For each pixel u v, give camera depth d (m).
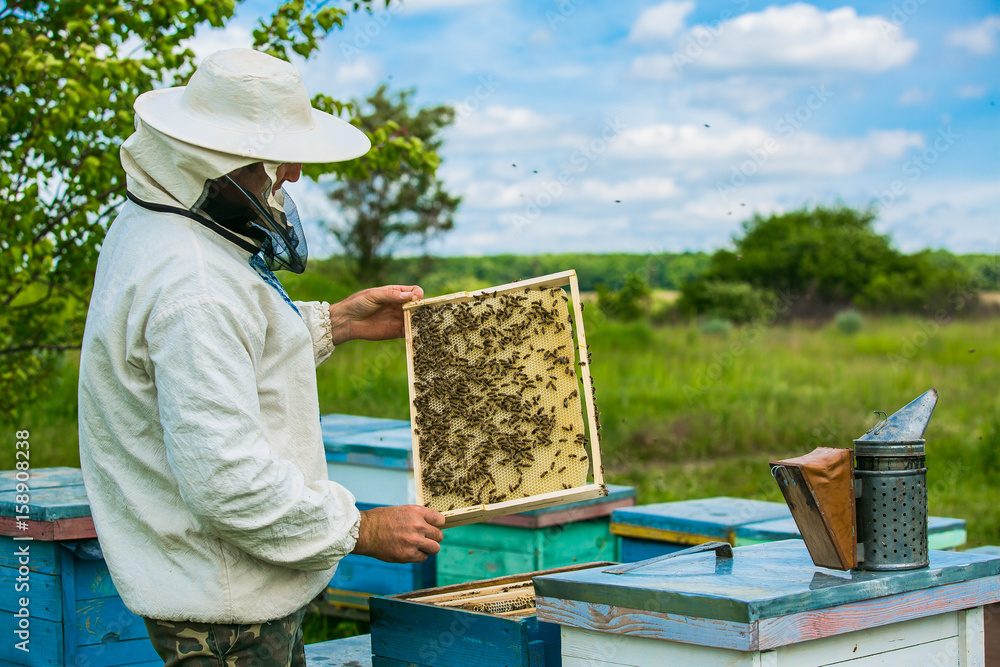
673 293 28.38
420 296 2.51
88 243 4.97
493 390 2.42
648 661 1.86
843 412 11.46
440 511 2.36
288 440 2.09
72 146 4.88
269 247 2.12
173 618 1.93
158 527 1.95
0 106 4.38
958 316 22.34
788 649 1.76
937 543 3.50
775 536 3.33
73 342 5.67
